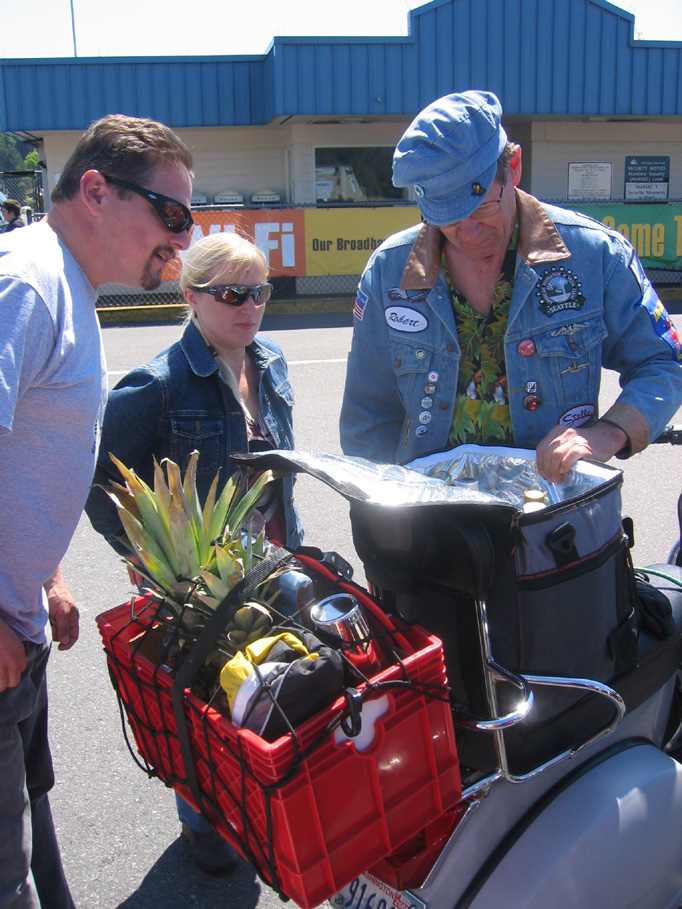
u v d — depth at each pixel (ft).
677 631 6.57
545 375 7.04
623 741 6.30
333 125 49.96
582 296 6.95
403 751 4.67
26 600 5.65
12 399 4.88
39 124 47.34
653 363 7.00
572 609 5.40
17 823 5.72
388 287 7.41
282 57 45.19
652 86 49.29
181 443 7.47
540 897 5.39
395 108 46.93
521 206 6.95
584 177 53.36
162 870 8.29
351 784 4.42
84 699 11.00
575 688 5.65
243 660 4.56
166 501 5.14
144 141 5.53
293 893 4.38
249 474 7.17
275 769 4.07
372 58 46.11
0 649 5.35
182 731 4.78
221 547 5.04
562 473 6.05
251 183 52.34
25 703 5.74
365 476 5.21
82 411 5.50
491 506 4.95
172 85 47.80
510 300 7.07
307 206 45.70
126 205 5.54
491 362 7.26
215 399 7.60
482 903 5.44
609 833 5.62
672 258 44.98
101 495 7.40
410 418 7.52
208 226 40.91
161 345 34.04
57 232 5.67
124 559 5.79
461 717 5.36
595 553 5.42
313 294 46.57
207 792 4.89
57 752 9.98
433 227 7.20
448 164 6.17
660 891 6.04
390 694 4.58
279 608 5.27
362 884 5.62
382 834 4.60
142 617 5.67
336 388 26.50
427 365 7.30
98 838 8.70
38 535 5.50
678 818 6.02
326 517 16.70
